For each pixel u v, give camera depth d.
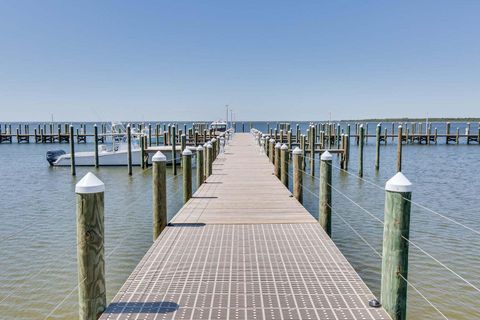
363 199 16.67
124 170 27.89
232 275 5.21
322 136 32.41
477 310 7.16
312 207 14.83
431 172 25.58
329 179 7.82
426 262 9.25
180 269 5.41
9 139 62.44
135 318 4.15
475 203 15.95
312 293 4.71
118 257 9.78
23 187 21.09
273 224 7.60
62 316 7.09
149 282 5.00
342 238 10.96
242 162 18.75
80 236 4.23
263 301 4.52
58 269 9.15
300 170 10.30
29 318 7.04
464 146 49.47
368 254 9.73
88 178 4.28
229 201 9.80
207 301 4.52
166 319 4.12
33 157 37.75
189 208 8.99
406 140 52.12
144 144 28.83
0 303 7.57
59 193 19.28
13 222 13.38
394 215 4.27
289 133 32.78
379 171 26.72
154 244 6.43
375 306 4.40
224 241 6.57
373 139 66.50
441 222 12.51
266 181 13.05
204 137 36.47
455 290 7.90
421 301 7.46
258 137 31.31
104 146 32.25
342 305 4.43
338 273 5.28
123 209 14.94
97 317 4.27
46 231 12.13
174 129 26.64
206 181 13.08
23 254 10.09
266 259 5.77
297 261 5.69
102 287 4.33
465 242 10.63
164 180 7.51
